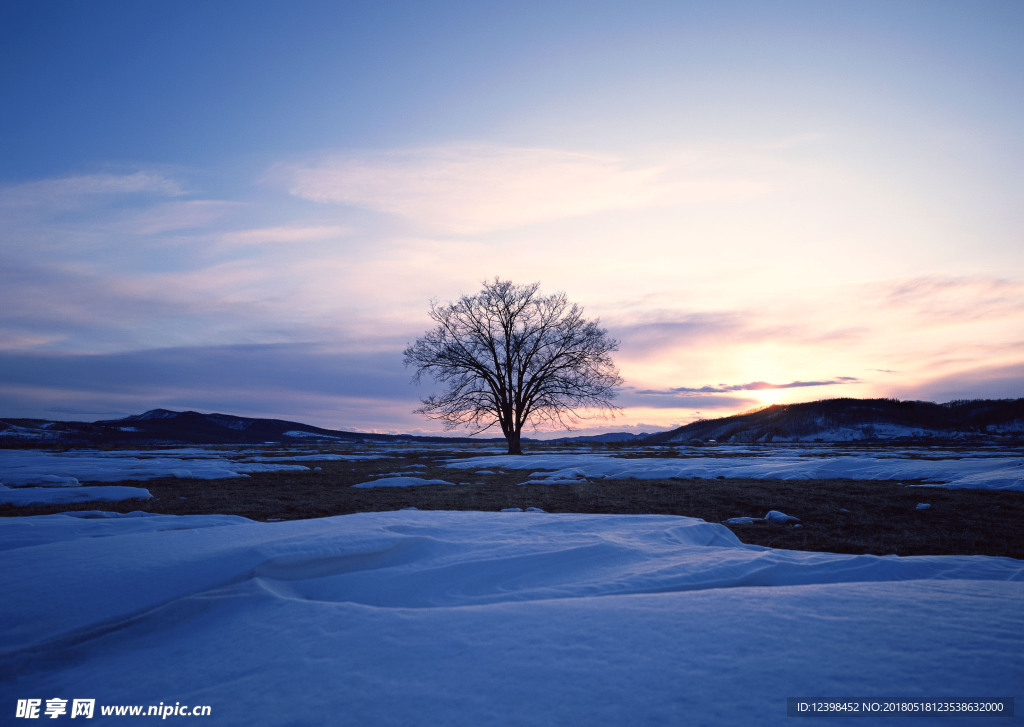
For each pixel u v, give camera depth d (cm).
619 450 4494
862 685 275
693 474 2009
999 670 289
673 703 263
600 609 392
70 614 411
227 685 305
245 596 429
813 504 1229
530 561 538
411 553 572
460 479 1986
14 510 1202
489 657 320
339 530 629
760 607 390
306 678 305
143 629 392
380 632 361
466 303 3994
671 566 518
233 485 1770
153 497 1416
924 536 868
